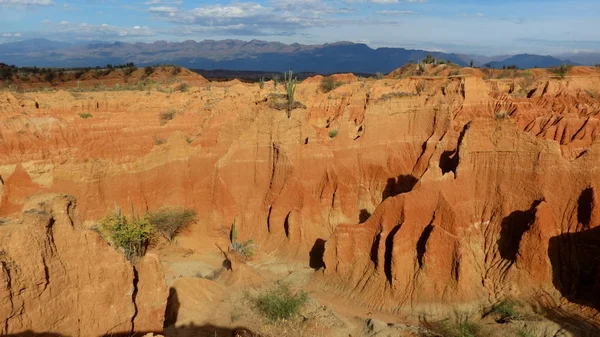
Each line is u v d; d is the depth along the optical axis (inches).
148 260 828.0
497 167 1222.3
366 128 1599.4
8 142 1617.9
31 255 631.2
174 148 1488.7
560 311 998.4
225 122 1615.4
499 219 1175.0
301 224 1364.4
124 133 1828.2
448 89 2265.0
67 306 681.6
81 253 701.9
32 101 2630.4
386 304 1087.0
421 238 1118.4
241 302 1114.1
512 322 978.7
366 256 1172.5
